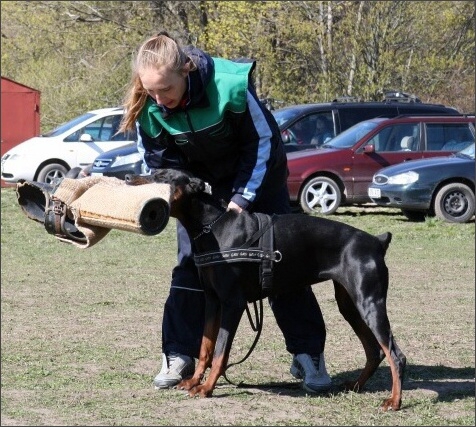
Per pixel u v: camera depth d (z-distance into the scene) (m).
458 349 9.14
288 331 7.58
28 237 19.39
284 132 24.70
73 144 28.55
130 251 17.42
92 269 15.01
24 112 32.28
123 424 6.47
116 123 29.25
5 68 44.31
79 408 6.90
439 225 21.05
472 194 21.62
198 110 6.95
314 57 36.09
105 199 6.89
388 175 21.89
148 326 10.24
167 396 7.29
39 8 40.56
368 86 34.78
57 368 8.22
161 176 7.04
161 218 6.71
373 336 7.48
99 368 8.24
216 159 7.32
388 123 23.67
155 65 6.70
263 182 7.16
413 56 35.94
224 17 36.25
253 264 6.99
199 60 6.89
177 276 7.70
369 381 7.96
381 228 20.73
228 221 7.04
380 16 34.69
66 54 41.28
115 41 39.78
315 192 22.98
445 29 36.44
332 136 24.92
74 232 7.22
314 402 7.16
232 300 7.03
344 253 7.04
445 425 6.53
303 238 7.06
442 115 24.53
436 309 11.42
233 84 6.92
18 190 7.47
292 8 36.25
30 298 12.12
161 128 7.23
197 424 6.48
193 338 7.62
